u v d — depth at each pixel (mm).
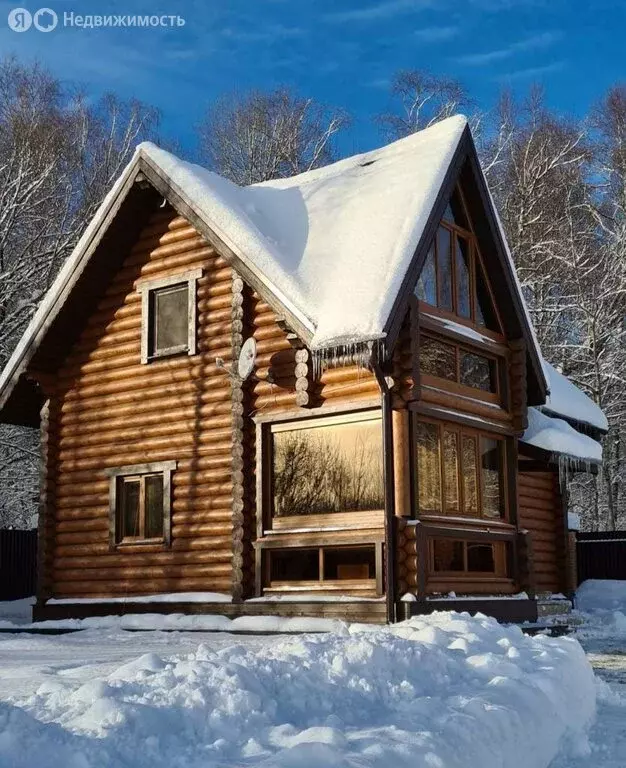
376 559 12977
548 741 5973
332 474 13695
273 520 14133
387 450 12938
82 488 16469
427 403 13719
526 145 38906
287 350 14242
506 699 5934
